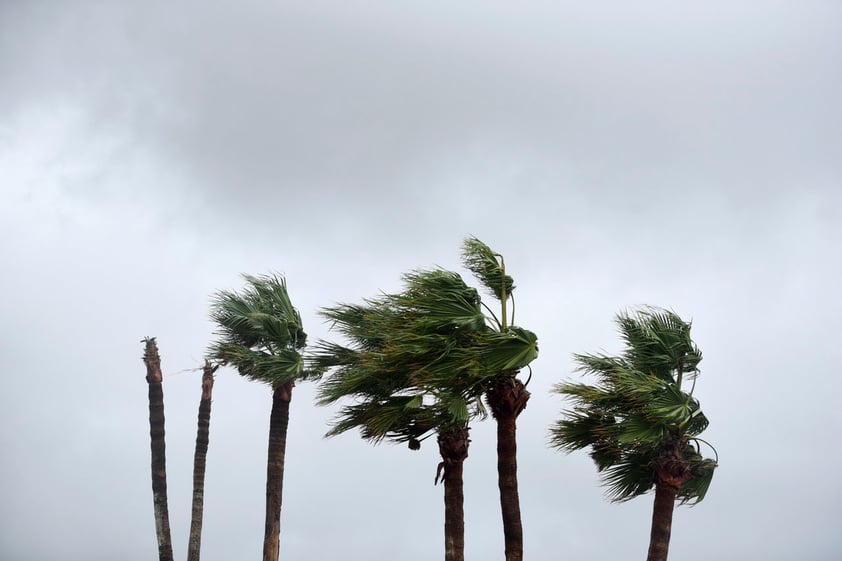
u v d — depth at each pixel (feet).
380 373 72.08
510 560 65.67
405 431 74.38
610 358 69.31
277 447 96.02
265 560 94.68
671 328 70.54
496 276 69.00
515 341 65.36
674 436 67.97
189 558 107.76
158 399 109.40
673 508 67.51
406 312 68.59
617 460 72.08
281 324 95.86
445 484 71.26
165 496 108.06
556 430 70.85
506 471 66.74
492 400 67.82
